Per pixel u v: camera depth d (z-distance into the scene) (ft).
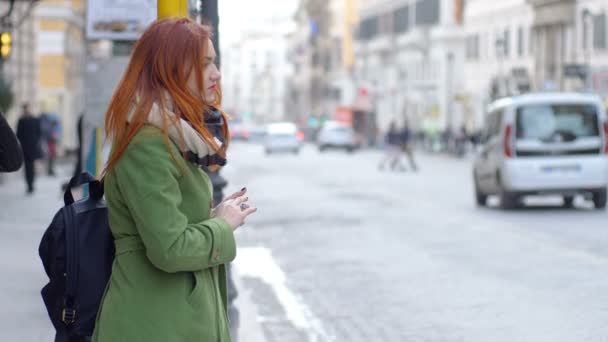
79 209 13.29
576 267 45.68
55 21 212.02
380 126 368.48
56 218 13.28
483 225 65.46
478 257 49.88
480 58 273.54
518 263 47.42
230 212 13.07
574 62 211.82
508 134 74.69
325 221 71.15
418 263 48.32
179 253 12.37
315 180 129.08
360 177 137.28
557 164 74.33
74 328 13.21
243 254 53.31
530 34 239.91
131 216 12.76
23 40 143.13
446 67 304.30
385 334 32.32
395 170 161.38
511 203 75.87
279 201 91.30
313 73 485.56
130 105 12.71
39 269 45.09
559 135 74.38
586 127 74.54
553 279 42.42
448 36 303.48
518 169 74.38
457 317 34.78
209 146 12.82
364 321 34.58
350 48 421.18
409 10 338.75
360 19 404.36
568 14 216.13
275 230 65.72
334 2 458.91
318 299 39.11
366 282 42.98
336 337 31.96
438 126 264.52
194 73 12.88
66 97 214.48
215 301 13.10
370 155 247.50
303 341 31.40
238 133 414.82
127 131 12.53
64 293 13.30
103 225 13.25
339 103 442.50
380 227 66.03
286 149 250.98
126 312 12.66
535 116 74.49
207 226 12.74
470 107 280.51
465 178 133.49
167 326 12.62
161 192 12.34
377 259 50.16
